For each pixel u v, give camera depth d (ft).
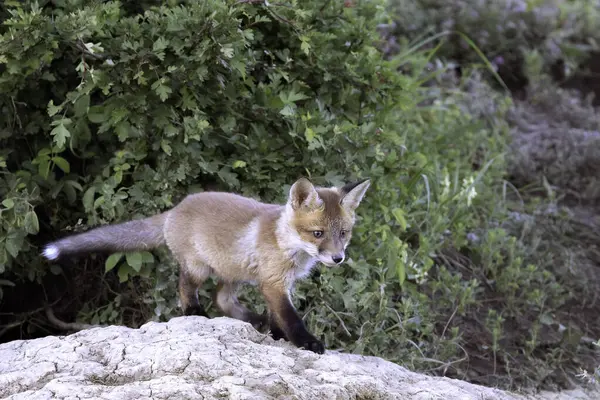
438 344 31.48
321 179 30.73
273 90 31.42
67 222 30.81
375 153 32.27
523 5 59.98
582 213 44.04
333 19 33.81
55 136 28.09
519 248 38.42
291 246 24.22
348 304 29.48
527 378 31.50
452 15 57.36
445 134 44.19
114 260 28.35
